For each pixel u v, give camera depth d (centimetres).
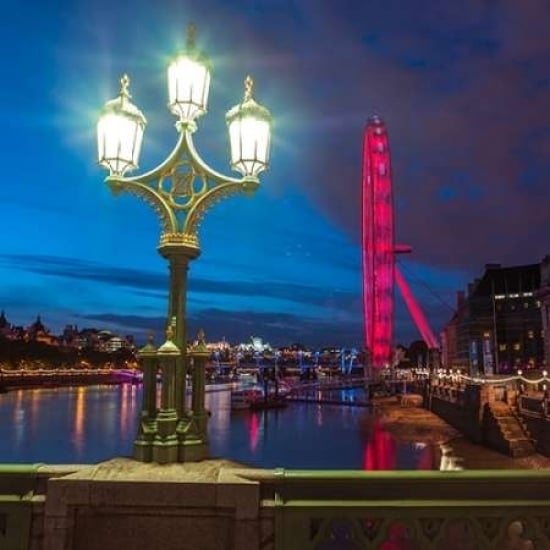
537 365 11731
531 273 12950
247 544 566
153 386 671
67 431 7556
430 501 569
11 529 579
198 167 697
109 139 671
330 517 569
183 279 692
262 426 8000
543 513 566
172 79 696
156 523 584
